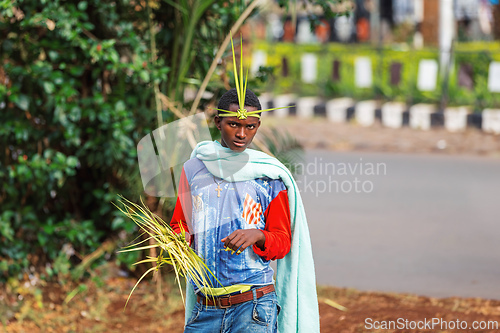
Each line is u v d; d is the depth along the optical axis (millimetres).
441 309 6367
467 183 12641
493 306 6520
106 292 6867
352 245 8992
